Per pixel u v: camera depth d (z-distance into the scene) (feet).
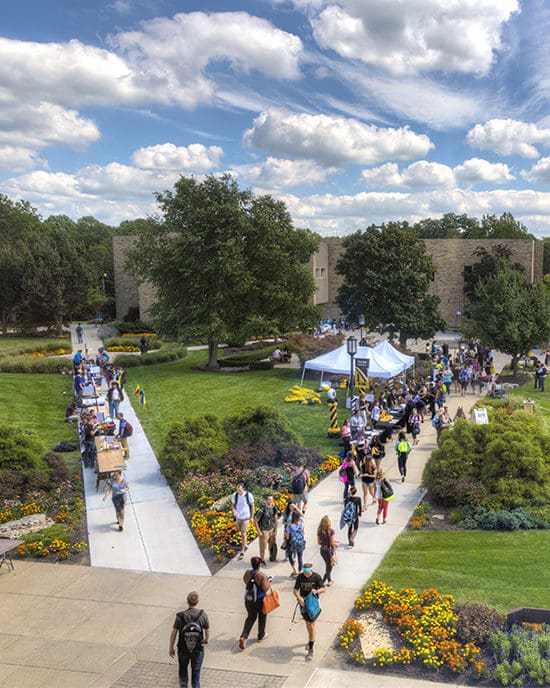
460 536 46.11
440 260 229.04
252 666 29.71
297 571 39.37
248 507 43.11
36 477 56.34
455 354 159.63
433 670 29.25
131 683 28.63
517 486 51.90
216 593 37.63
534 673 27.81
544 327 123.65
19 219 280.92
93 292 227.81
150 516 51.42
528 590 36.19
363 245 171.53
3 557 41.65
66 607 36.09
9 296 189.57
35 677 29.19
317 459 65.31
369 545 44.75
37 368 129.39
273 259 131.44
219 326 127.44
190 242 126.11
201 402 99.35
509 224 341.00
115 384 89.76
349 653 30.55
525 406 88.43
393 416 84.89
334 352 97.86
